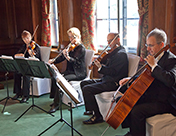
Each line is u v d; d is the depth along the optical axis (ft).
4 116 11.27
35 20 17.43
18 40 18.92
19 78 13.61
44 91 14.28
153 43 7.43
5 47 18.62
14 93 14.52
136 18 13.07
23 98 13.14
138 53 12.50
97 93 9.98
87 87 10.06
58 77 8.14
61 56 12.91
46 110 11.86
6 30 18.65
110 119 7.48
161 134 7.41
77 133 9.37
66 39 15.79
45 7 16.57
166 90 7.49
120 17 13.73
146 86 7.34
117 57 9.77
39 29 17.69
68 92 8.07
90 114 11.14
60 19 15.66
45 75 9.51
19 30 18.80
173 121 7.46
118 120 7.45
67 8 15.23
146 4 11.81
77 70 11.98
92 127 9.86
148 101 7.84
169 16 10.44
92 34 14.58
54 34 17.49
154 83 7.71
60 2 15.39
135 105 7.72
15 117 11.13
